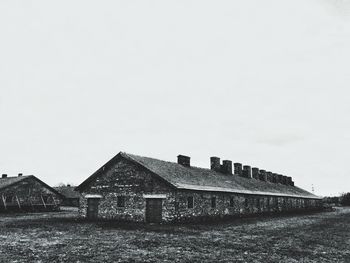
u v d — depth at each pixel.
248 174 43.72
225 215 29.80
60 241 15.12
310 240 16.67
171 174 26.06
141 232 18.70
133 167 25.78
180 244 14.57
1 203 37.56
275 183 51.78
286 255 12.48
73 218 28.70
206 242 15.28
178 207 23.72
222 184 31.05
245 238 16.94
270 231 20.50
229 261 11.23
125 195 25.80
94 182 27.84
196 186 25.88
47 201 42.72
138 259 11.30
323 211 51.66
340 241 16.53
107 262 10.80
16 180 39.72
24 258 11.27
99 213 27.03
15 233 17.91
